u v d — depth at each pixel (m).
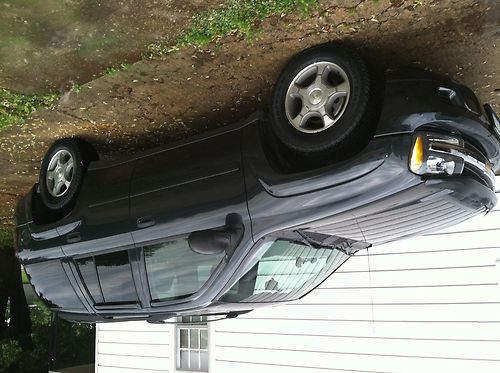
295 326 8.24
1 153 5.95
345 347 7.73
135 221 4.21
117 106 4.79
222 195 3.72
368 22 3.42
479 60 3.79
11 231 11.12
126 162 4.53
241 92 4.46
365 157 3.13
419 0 3.20
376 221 3.56
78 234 4.64
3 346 14.37
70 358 19.88
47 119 5.06
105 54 4.07
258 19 3.52
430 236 7.21
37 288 5.27
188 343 9.71
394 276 7.42
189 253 4.06
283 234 3.65
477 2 3.19
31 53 4.09
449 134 3.19
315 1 3.29
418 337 7.16
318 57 3.43
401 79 3.24
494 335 6.64
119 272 4.53
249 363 8.65
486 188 3.43
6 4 3.61
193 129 5.25
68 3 3.58
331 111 3.38
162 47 3.92
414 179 3.06
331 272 5.00
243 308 4.61
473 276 6.86
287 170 3.56
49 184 5.16
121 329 10.63
